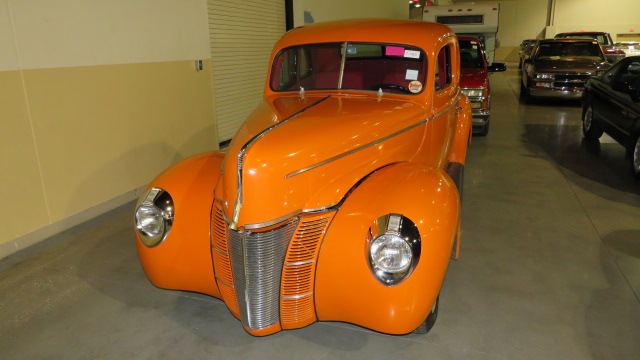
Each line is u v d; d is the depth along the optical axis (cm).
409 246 236
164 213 288
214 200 288
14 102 407
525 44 2369
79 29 462
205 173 305
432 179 277
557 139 841
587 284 352
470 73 850
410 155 340
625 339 288
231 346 288
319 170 259
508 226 461
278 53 392
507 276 365
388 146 309
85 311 325
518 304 327
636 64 685
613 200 530
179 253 288
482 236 438
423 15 1244
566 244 420
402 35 366
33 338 297
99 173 498
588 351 278
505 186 584
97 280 366
